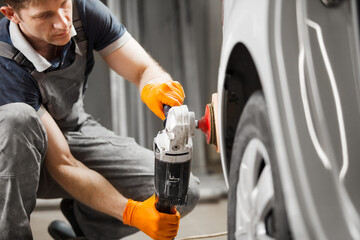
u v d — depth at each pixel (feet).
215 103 4.27
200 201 9.82
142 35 11.84
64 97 5.57
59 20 4.48
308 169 2.59
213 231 7.63
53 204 9.36
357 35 2.98
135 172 5.85
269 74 2.74
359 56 2.97
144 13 11.88
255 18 2.99
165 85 5.08
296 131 2.64
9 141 4.56
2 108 4.72
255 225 3.11
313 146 2.64
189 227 7.91
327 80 2.83
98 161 5.88
